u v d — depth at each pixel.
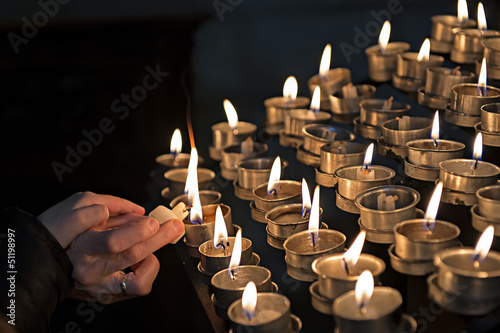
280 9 2.35
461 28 1.10
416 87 1.06
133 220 0.98
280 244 0.90
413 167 0.92
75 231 0.92
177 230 0.93
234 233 0.96
